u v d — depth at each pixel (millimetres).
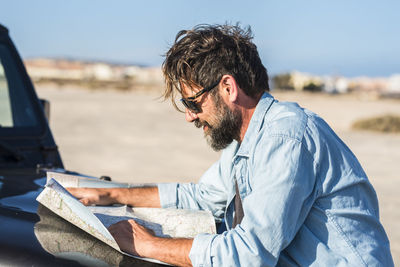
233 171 1956
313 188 1562
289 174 1500
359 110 34250
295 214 1502
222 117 1704
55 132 15617
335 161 1591
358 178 1614
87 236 1560
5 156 2340
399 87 125750
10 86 2568
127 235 1605
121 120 20656
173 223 1847
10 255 1360
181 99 1742
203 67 1666
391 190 8594
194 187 2152
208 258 1508
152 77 125875
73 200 1555
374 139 17797
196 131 18125
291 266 1592
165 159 11328
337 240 1576
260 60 1738
